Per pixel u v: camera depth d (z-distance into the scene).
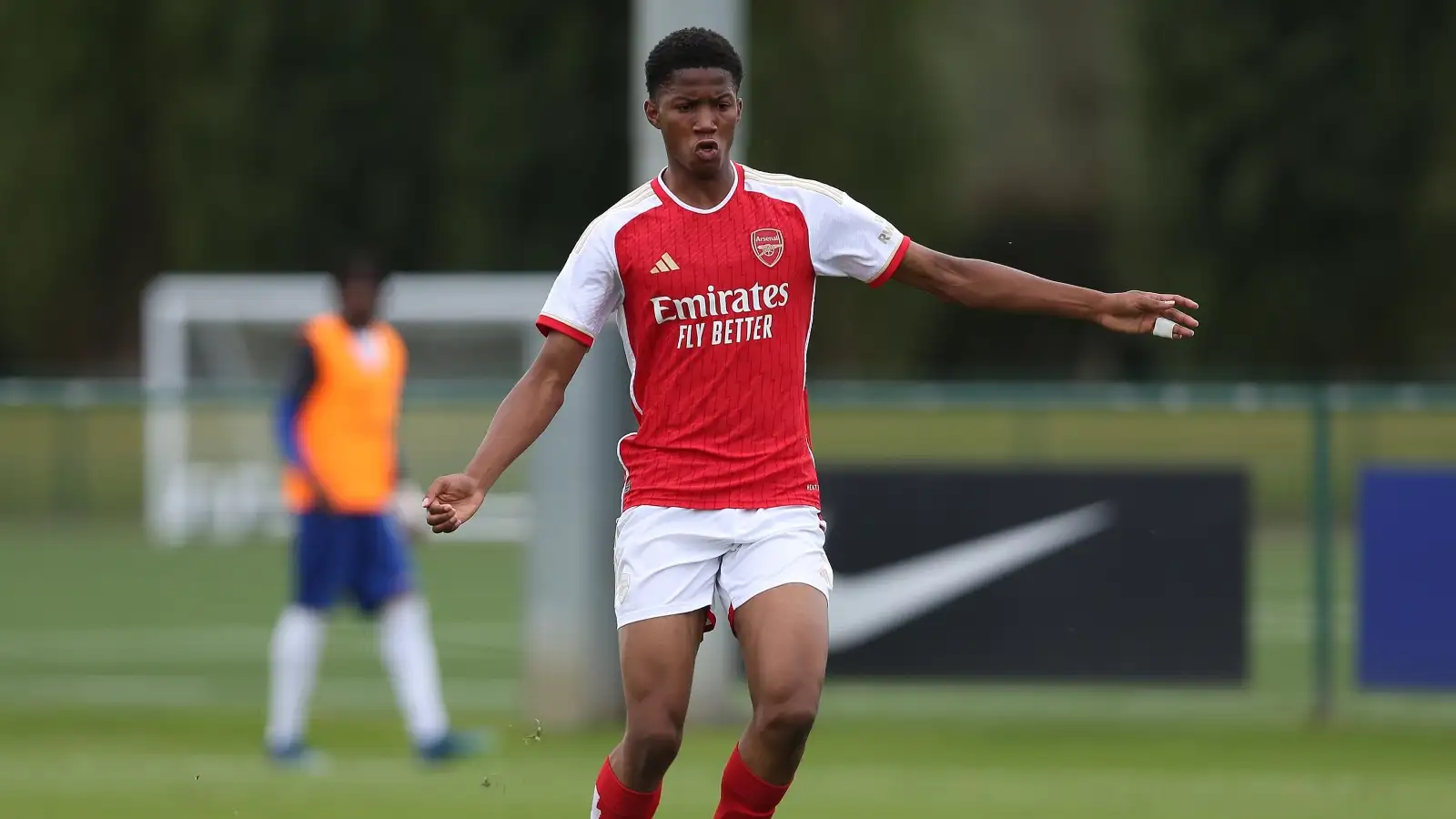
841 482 36.03
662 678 18.34
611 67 114.31
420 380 87.06
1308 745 35.47
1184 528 35.53
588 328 18.31
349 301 32.12
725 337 18.25
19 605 51.00
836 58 117.44
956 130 132.25
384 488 32.31
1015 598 35.78
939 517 35.84
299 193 118.75
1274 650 41.31
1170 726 37.81
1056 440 46.34
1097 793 29.80
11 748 34.97
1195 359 113.56
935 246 121.50
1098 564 35.66
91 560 59.16
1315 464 38.03
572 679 36.25
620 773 18.77
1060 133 163.25
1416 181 108.62
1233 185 111.06
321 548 32.09
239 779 30.91
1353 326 111.38
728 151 18.44
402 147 118.25
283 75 118.62
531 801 28.75
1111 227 150.50
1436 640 35.56
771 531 18.39
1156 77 113.56
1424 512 35.53
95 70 125.12
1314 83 109.19
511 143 113.75
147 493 63.69
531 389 18.33
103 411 62.84
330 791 29.73
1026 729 37.47
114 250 128.62
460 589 43.94
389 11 116.75
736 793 18.28
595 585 36.34
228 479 64.38
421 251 119.00
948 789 30.12
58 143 125.12
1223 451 43.47
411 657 32.38
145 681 43.78
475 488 17.80
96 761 33.28
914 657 35.88
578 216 115.31
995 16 164.00
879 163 118.25
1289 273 111.50
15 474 63.69
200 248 119.88
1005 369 154.12
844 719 38.47
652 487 18.59
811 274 18.56
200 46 119.50
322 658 45.72
